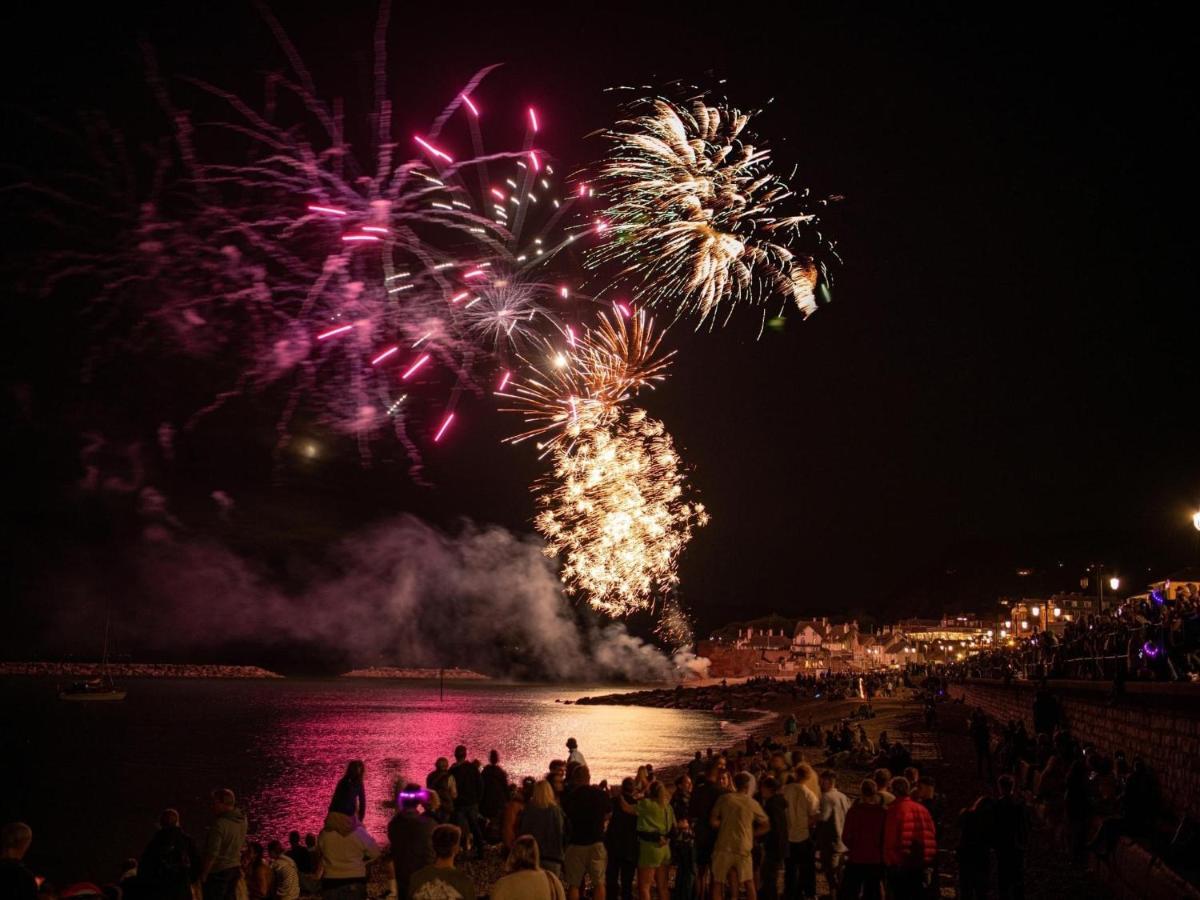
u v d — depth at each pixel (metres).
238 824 12.87
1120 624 29.56
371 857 12.09
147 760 69.44
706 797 13.84
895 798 12.55
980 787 28.92
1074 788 17.20
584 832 13.21
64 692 163.00
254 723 110.94
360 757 70.62
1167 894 12.05
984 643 163.88
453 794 18.14
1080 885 15.55
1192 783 16.38
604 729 97.50
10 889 8.61
